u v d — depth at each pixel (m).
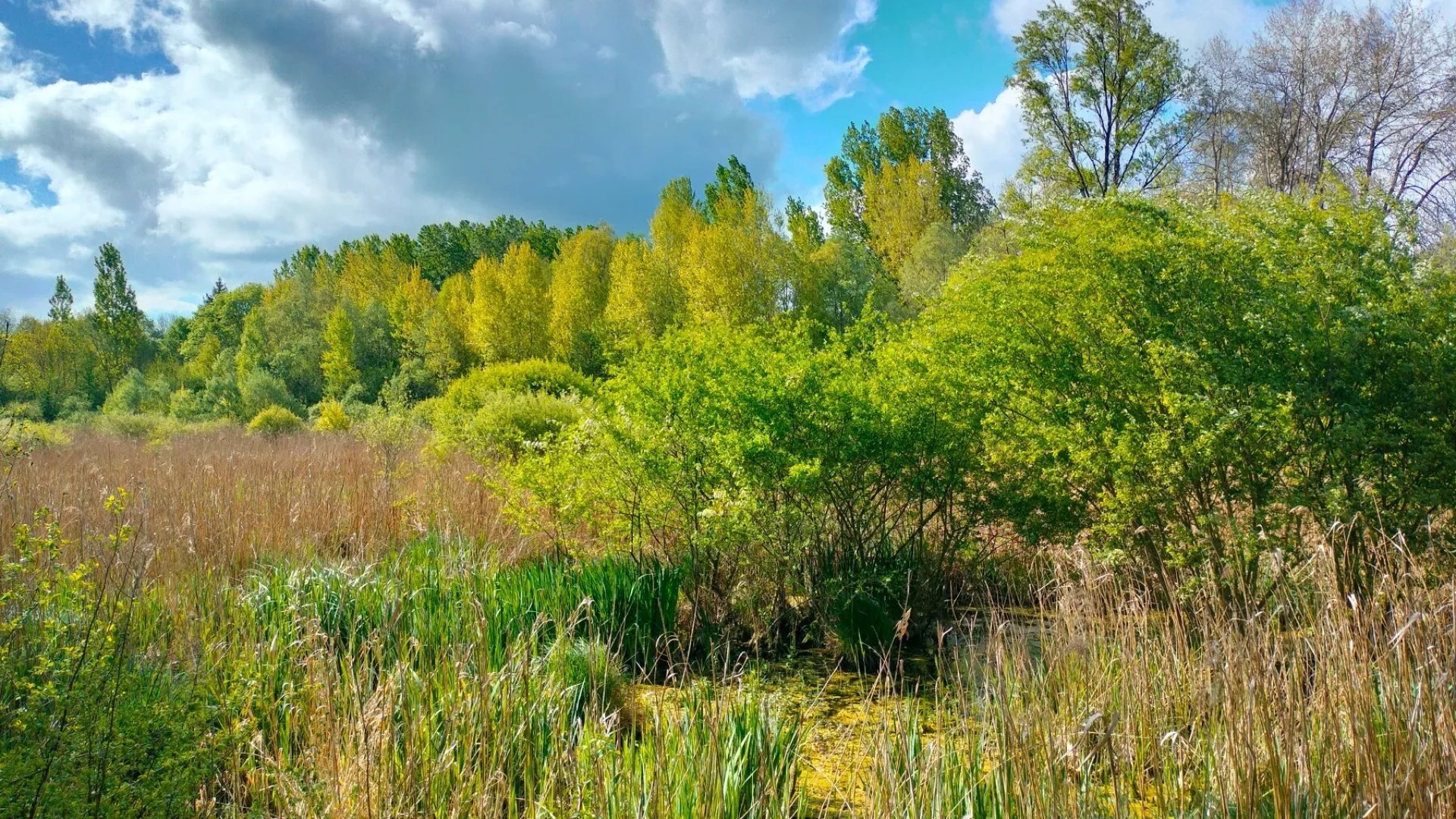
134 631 4.41
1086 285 5.88
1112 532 5.34
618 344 6.76
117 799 2.86
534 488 6.92
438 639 4.95
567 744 3.65
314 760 3.53
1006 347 6.27
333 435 20.14
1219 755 3.28
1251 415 4.84
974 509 6.39
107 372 53.66
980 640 6.07
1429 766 2.92
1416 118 19.83
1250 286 5.35
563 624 5.37
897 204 38.44
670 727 3.62
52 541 3.51
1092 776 3.48
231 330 67.50
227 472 10.45
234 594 5.50
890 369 6.58
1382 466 4.95
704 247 33.97
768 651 6.19
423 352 43.16
